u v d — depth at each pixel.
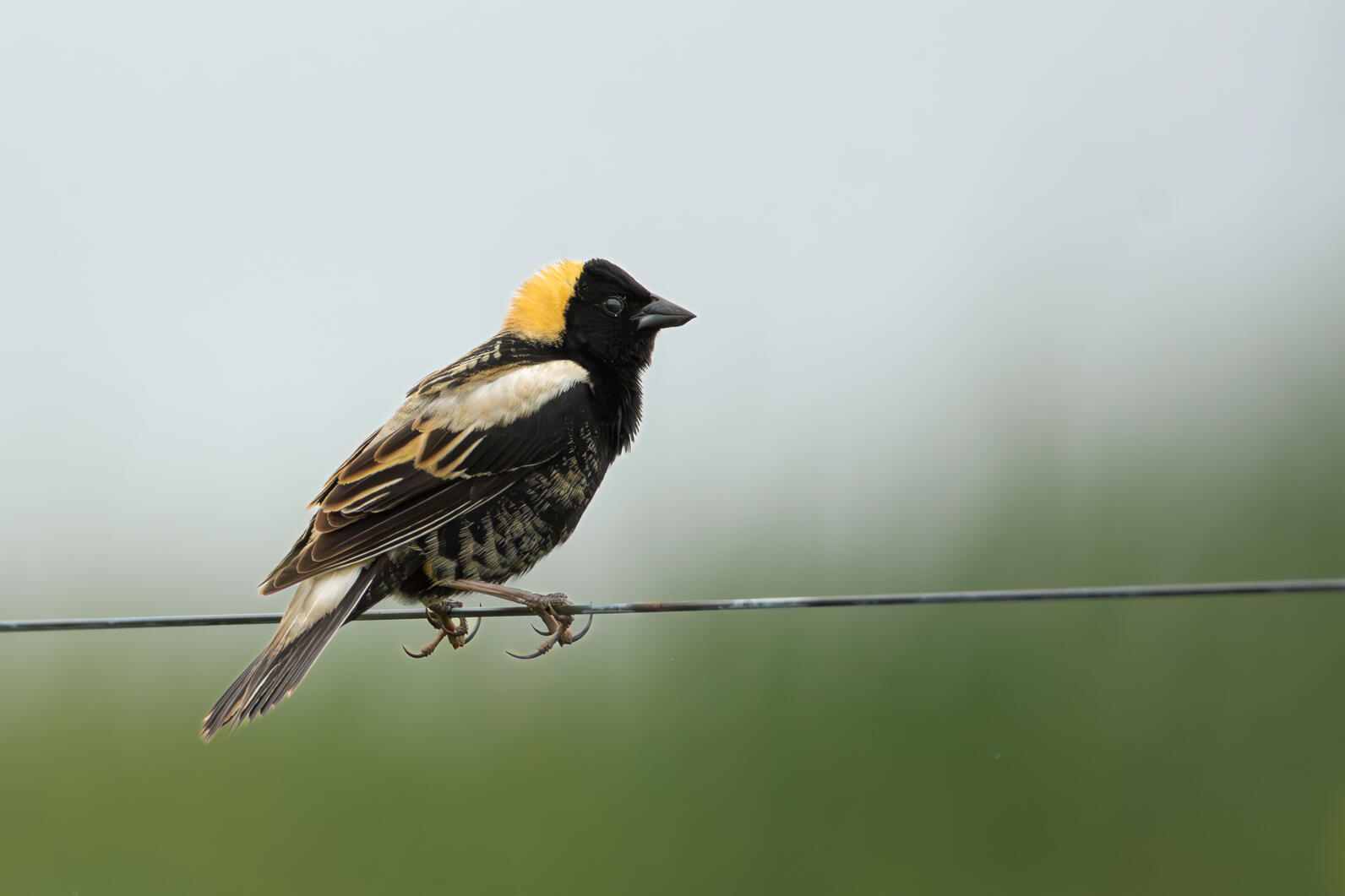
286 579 9.65
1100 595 8.45
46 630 9.05
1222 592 8.38
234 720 9.16
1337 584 8.30
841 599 8.87
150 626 9.27
